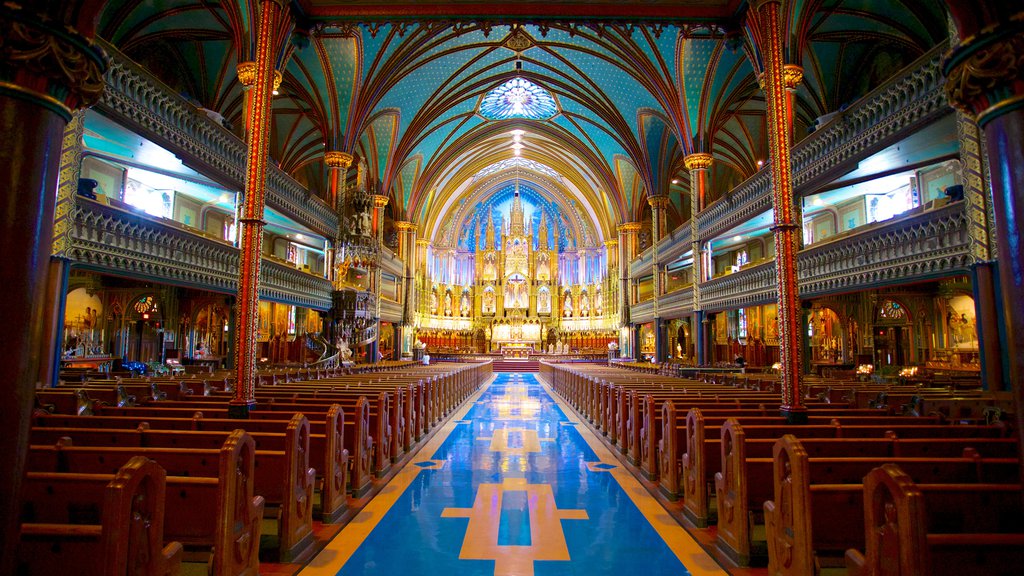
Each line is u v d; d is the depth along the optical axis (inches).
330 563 203.5
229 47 798.5
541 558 210.4
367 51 834.8
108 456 183.8
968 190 421.4
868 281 539.5
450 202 1790.1
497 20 587.8
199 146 586.9
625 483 322.7
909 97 476.7
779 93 409.7
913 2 639.8
